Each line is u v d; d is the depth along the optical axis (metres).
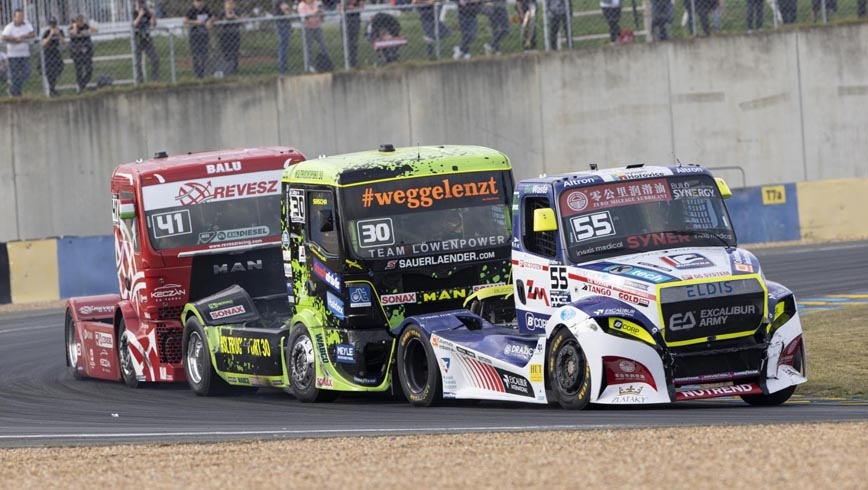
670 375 40.12
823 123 114.88
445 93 114.44
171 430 42.94
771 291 42.09
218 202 60.34
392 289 49.44
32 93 114.75
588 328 40.53
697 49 114.62
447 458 30.98
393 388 48.69
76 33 112.44
